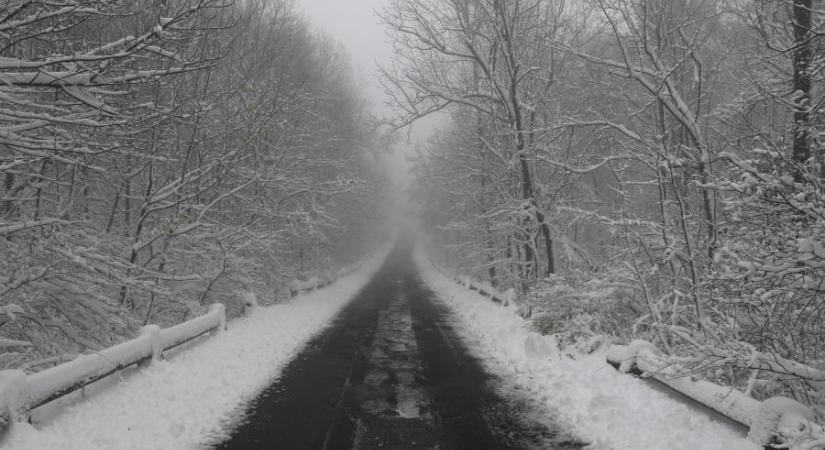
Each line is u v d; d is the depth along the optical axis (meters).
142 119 7.62
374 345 12.41
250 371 9.23
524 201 16.89
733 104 10.05
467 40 16.98
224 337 11.65
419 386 8.54
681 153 10.82
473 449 5.73
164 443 5.74
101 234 11.67
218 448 5.71
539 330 11.80
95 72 5.93
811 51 7.73
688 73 13.02
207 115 13.48
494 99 18.03
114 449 5.45
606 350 9.08
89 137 7.78
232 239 16.36
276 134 19.34
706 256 8.88
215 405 7.17
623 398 6.82
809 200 5.33
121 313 10.27
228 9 14.71
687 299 10.12
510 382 8.83
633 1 11.97
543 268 20.94
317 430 6.31
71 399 6.54
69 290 9.25
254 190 19.61
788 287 5.26
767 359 5.02
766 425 4.68
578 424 6.53
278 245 20.41
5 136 6.19
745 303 6.33
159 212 15.50
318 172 26.61
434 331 14.70
